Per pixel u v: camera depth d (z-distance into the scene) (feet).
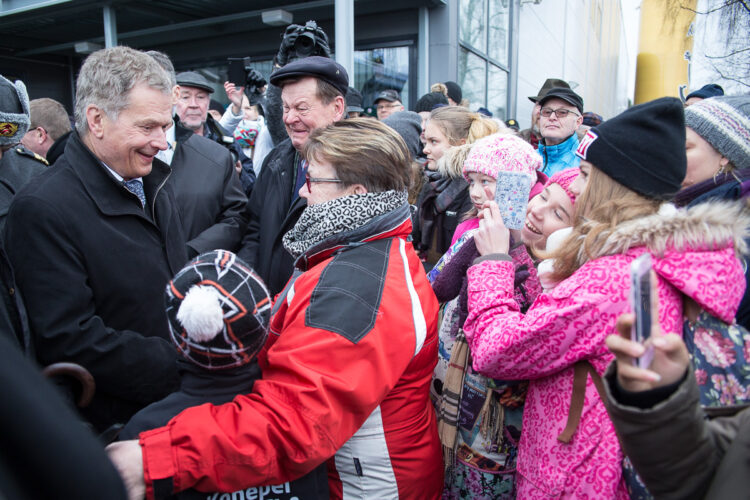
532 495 3.81
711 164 5.51
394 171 4.29
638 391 2.43
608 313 3.37
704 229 3.21
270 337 4.27
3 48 27.22
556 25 42.91
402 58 20.59
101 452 1.60
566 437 3.57
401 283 4.01
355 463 3.99
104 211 5.01
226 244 7.55
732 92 21.57
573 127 11.25
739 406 2.80
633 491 3.34
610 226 3.57
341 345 3.46
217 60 24.73
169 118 5.19
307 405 3.27
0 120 5.17
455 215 8.77
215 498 3.41
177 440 3.13
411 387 4.14
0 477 1.39
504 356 3.79
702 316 3.38
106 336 4.83
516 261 4.81
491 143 6.39
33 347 4.82
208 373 3.51
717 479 2.37
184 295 3.31
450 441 4.77
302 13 20.98
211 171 7.95
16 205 4.75
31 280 4.66
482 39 25.34
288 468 3.34
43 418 1.44
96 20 23.25
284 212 7.09
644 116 3.65
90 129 5.00
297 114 6.81
